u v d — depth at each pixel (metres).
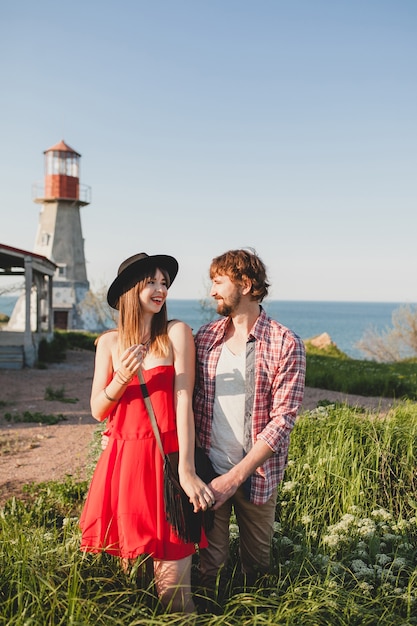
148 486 2.92
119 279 3.06
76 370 18.16
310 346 27.41
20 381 15.32
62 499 5.58
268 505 3.23
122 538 2.90
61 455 7.80
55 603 2.66
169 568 2.89
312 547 3.92
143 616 2.74
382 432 5.78
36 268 19.53
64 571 3.02
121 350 3.08
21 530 3.57
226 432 3.18
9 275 24.47
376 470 5.11
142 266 3.06
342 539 3.78
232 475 2.98
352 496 4.57
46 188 51.03
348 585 3.35
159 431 2.99
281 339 3.13
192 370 3.10
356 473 4.89
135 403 3.02
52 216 51.19
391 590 3.25
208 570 3.32
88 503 3.05
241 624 2.67
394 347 32.72
